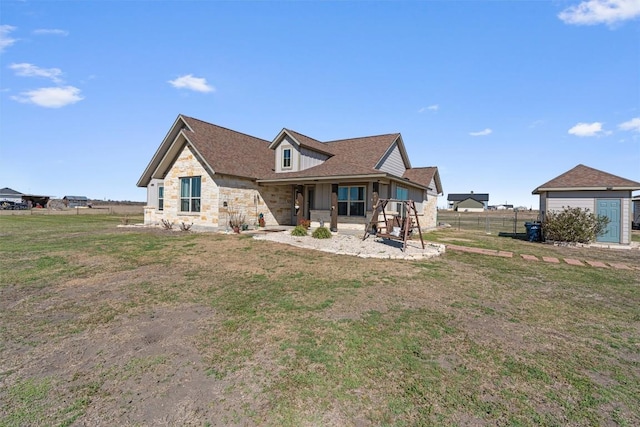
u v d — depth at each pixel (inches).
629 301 244.7
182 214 680.4
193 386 125.9
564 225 572.7
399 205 702.5
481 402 116.5
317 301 225.9
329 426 102.8
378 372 135.3
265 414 108.7
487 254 443.2
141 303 225.5
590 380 133.2
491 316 205.2
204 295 241.9
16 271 315.3
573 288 278.4
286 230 645.3
